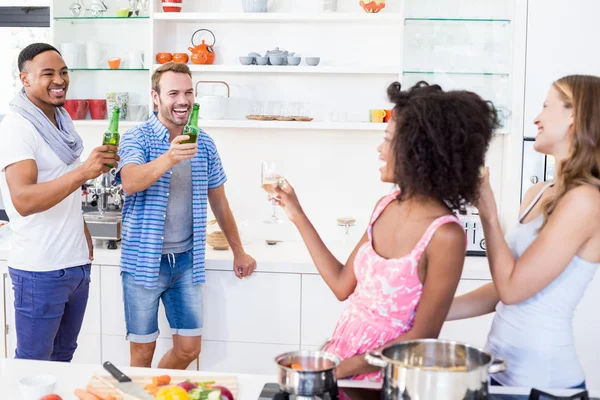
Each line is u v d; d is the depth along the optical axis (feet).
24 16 12.64
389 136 5.13
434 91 4.89
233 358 10.48
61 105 8.74
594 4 10.18
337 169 12.11
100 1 11.50
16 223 8.55
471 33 10.97
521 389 5.05
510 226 10.96
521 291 5.23
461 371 3.92
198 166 9.37
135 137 9.10
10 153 8.23
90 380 5.19
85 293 9.19
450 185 4.77
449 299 4.96
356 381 5.06
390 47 11.82
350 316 5.51
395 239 5.26
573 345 5.49
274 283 10.29
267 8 11.64
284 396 4.37
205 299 10.40
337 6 11.33
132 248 9.14
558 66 10.32
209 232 11.10
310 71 11.20
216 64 12.00
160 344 10.52
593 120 5.25
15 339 10.63
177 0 11.35
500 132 11.03
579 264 5.31
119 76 11.78
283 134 12.12
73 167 8.93
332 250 11.10
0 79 12.70
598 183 5.18
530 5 10.25
